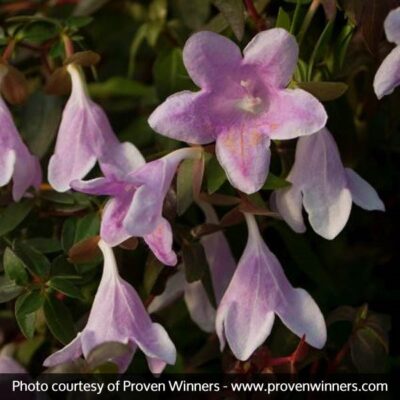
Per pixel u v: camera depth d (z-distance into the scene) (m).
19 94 0.27
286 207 0.25
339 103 0.28
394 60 0.23
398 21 0.23
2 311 0.29
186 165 0.24
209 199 0.25
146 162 0.25
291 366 0.26
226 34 0.28
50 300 0.25
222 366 0.28
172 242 0.25
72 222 0.26
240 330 0.24
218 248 0.27
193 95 0.23
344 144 0.29
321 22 0.28
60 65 0.29
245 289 0.25
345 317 0.27
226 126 0.23
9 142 0.25
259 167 0.23
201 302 0.27
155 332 0.24
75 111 0.26
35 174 0.27
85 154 0.25
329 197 0.25
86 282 0.26
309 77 0.26
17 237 0.28
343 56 0.27
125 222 0.22
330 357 0.29
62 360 0.24
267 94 0.24
